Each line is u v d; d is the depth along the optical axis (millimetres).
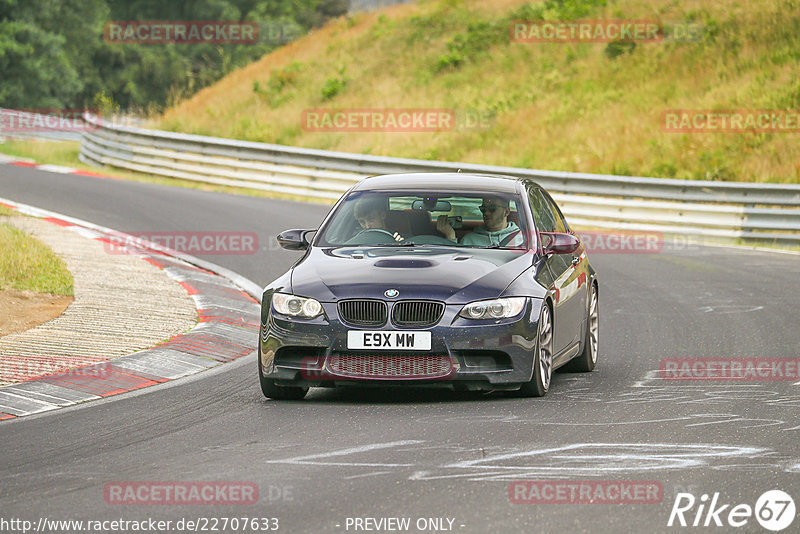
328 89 132750
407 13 156625
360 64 141500
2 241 50906
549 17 137625
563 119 113750
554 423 25891
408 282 28766
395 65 138875
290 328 28672
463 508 18656
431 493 19625
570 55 128750
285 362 28844
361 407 28422
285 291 29375
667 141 102250
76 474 21500
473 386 28500
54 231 62125
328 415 27312
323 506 18875
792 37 116438
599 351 38625
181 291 47625
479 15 148000
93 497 19719
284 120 127688
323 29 163125
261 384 29625
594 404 28500
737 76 112500
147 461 22594
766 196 77625
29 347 35344
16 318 39875
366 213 33125
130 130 108250
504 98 122125
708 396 29672
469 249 31562
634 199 83250
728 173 94250
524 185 34531
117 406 28828
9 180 88062
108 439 24828
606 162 101812
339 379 28406
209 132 127938
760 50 116125
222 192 93625
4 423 26797
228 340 39250
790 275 59031
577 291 33469
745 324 43594
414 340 28094
